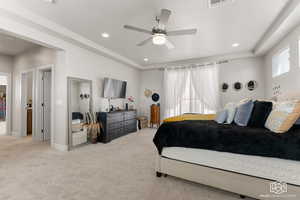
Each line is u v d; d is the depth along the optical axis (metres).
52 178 2.03
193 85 5.05
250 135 1.54
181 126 1.96
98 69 4.14
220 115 2.30
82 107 3.62
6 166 2.41
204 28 2.88
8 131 4.60
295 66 2.59
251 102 1.98
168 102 5.47
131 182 1.94
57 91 3.40
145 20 2.60
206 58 4.87
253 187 1.48
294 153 1.30
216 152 1.69
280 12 2.38
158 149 2.03
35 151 3.16
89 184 1.89
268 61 3.86
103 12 2.37
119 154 2.98
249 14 2.42
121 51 4.28
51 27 2.66
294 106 1.47
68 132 3.26
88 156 2.87
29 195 1.66
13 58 4.59
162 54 4.53
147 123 6.09
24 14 2.27
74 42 3.28
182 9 2.27
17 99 4.49
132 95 5.78
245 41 3.54
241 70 4.51
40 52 3.82
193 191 1.74
